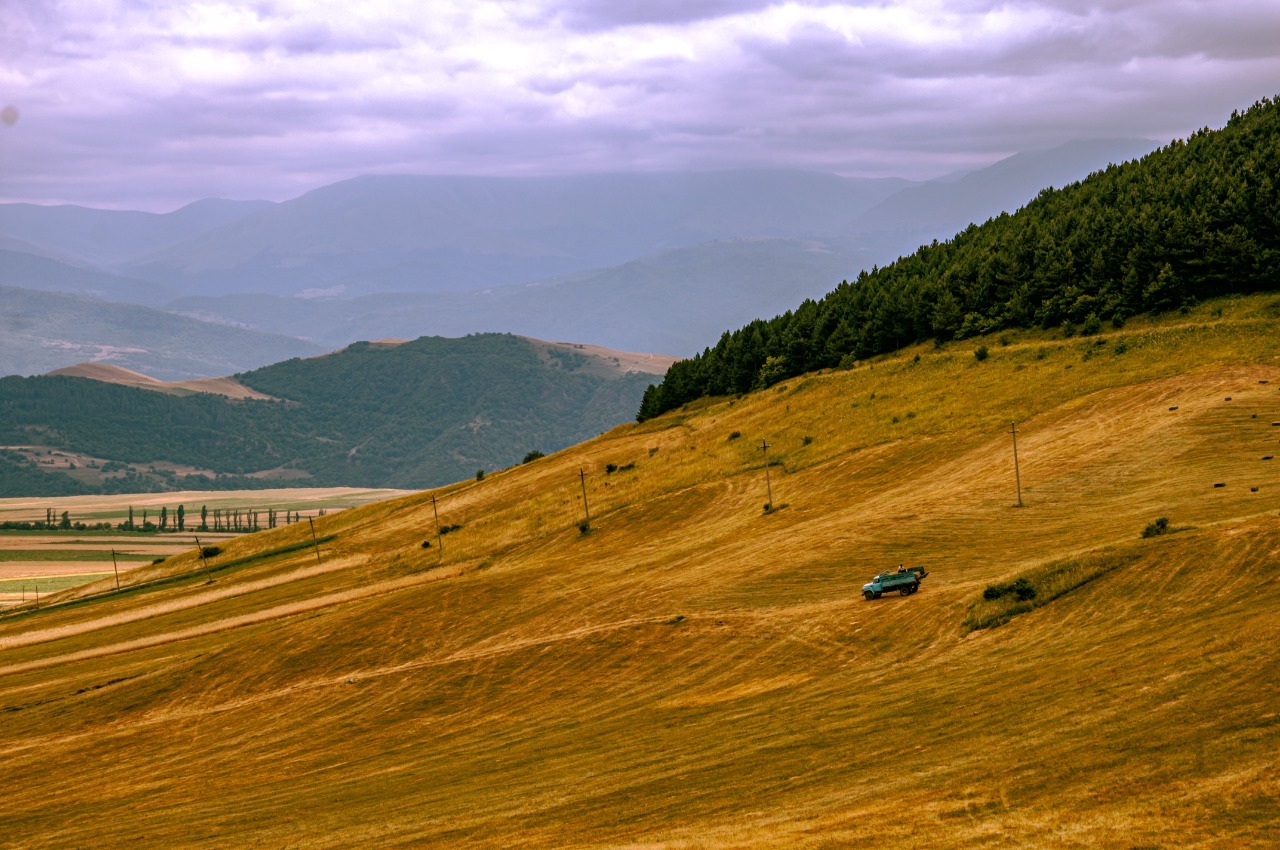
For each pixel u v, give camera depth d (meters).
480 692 80.94
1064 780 39.59
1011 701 50.94
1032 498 102.88
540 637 91.56
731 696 67.25
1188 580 62.56
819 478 133.00
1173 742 40.50
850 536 102.06
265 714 86.19
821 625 77.50
